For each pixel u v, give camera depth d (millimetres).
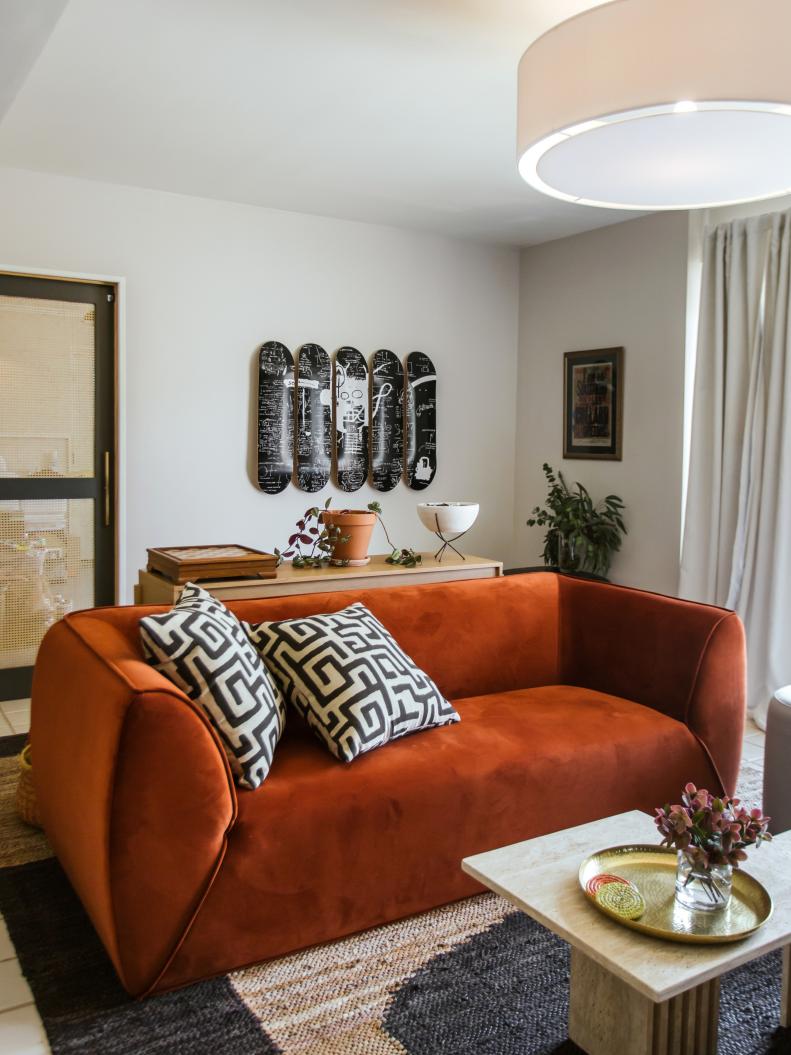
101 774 1881
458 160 4039
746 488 4262
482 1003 1950
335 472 5258
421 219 5129
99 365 4492
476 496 5828
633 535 5055
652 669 3008
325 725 2330
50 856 2615
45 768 2346
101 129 3682
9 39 2486
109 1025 1846
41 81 3193
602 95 2092
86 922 2254
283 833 2064
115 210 4469
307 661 2412
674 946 1537
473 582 3207
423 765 2334
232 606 2660
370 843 2193
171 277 4648
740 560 4293
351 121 3553
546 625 3322
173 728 1896
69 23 2734
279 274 4969
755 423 4223
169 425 4703
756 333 4207
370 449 5371
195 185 4488
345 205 4848
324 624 2539
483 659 3133
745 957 1522
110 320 4504
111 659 2092
